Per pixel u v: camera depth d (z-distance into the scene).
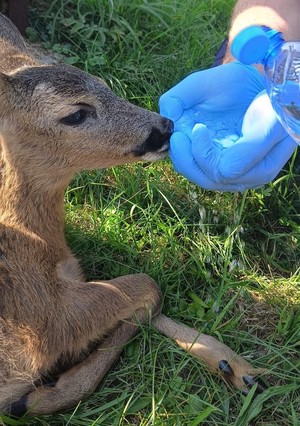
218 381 0.65
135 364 0.66
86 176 0.83
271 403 0.63
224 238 0.77
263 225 0.80
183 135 0.63
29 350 0.63
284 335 0.68
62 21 1.00
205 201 0.81
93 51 0.98
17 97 0.63
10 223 0.65
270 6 0.75
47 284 0.65
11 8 0.97
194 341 0.66
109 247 0.77
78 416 0.62
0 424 0.61
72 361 0.66
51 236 0.68
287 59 0.58
